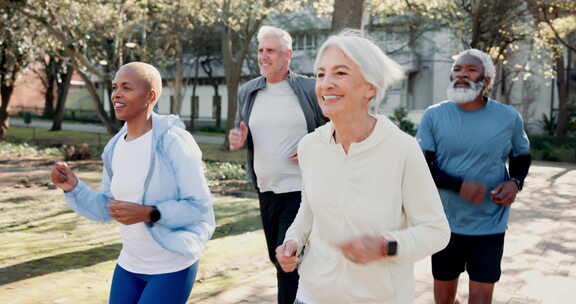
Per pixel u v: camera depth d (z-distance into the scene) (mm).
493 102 3555
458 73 3469
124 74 2650
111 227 8383
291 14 32688
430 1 18562
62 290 5156
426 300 4902
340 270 2107
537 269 6129
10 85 28422
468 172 3479
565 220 9461
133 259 2689
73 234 7840
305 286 2230
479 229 3475
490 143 3443
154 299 2600
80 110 55875
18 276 5621
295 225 2379
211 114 48406
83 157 20531
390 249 1900
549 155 24469
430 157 3553
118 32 17719
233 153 23328
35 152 22062
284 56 4086
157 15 18328
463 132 3475
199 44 33562
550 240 7746
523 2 20688
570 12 22672
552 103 32969
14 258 6379
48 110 54406
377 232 2047
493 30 20641
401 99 35594
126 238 2664
